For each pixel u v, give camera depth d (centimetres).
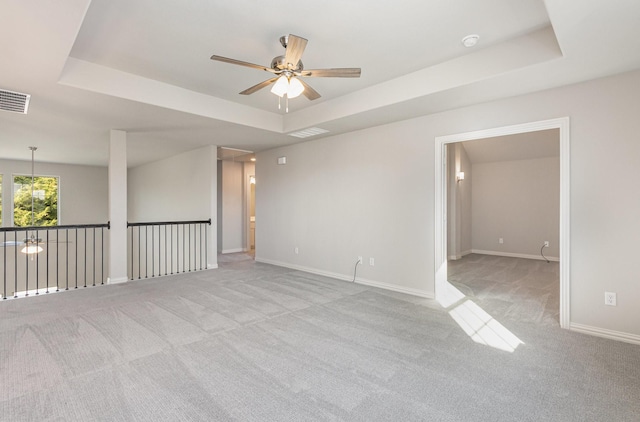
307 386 213
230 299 404
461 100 358
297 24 257
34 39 231
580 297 307
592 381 220
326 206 547
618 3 188
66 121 439
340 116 425
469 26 261
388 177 460
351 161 508
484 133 366
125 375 224
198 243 650
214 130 492
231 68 339
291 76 270
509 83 309
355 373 230
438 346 274
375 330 308
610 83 292
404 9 238
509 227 765
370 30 267
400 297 420
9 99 350
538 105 329
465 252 784
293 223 609
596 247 299
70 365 237
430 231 418
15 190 784
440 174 409
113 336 288
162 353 257
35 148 634
